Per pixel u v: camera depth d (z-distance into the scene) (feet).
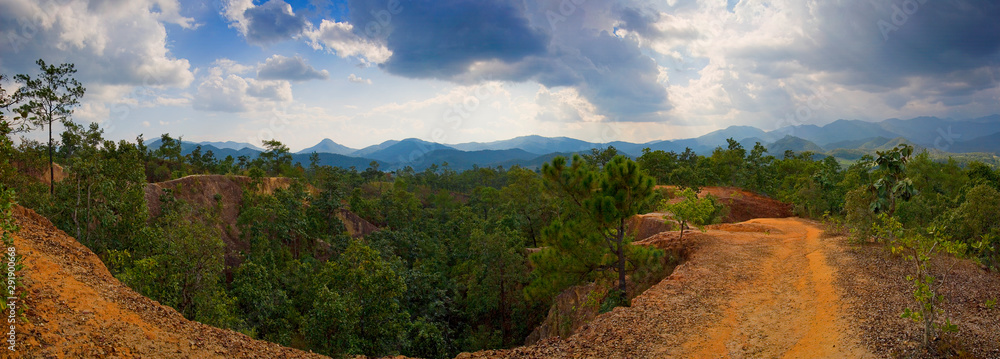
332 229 181.98
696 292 50.85
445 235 208.54
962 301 40.19
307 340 78.95
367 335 77.30
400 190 278.67
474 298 123.24
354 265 82.53
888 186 72.59
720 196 190.08
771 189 228.22
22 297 25.71
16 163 98.12
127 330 29.78
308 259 141.59
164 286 65.72
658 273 73.36
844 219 87.30
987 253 58.44
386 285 79.92
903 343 32.65
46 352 24.14
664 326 41.01
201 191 157.48
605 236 63.46
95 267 38.34
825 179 154.51
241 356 32.04
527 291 67.92
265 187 189.37
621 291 62.54
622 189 59.26
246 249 150.61
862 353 32.71
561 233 64.18
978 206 62.13
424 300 118.11
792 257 66.74
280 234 146.72
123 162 90.99
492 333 118.93
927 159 147.95
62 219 83.30
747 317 43.16
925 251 33.71
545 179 64.54
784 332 39.09
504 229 164.55
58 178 118.93
